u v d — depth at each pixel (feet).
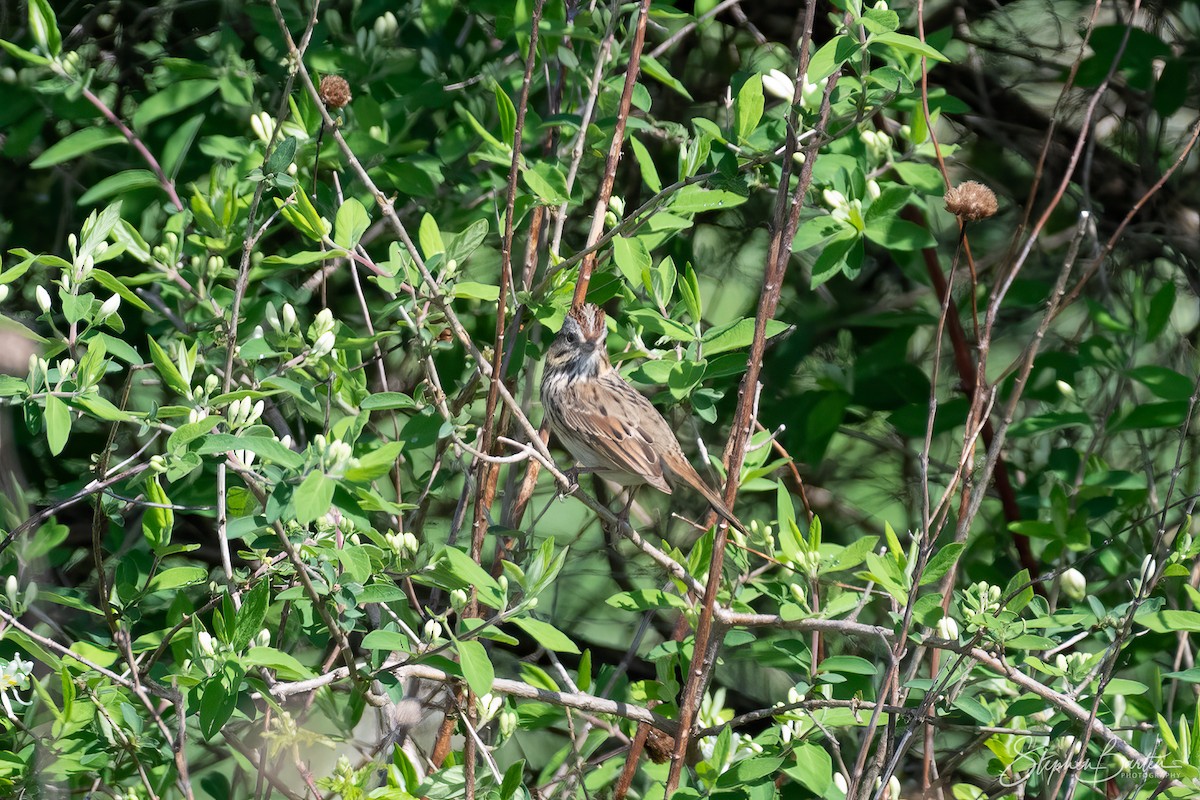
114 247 30.96
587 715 34.55
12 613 28.76
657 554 30.91
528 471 35.42
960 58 52.13
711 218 52.37
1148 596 30.63
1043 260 51.01
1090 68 44.06
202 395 28.02
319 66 37.78
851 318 45.83
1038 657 33.58
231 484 36.29
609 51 35.88
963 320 47.91
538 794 32.27
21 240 44.70
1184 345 49.62
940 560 28.89
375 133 37.01
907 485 50.72
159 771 31.04
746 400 28.27
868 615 46.34
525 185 34.58
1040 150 51.52
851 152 39.29
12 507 31.78
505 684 29.35
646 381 36.45
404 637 28.30
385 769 30.66
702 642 28.14
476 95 40.47
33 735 29.12
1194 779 28.35
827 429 44.01
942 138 52.90
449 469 42.60
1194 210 51.62
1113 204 51.44
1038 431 41.24
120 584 30.58
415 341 34.42
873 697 33.73
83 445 42.70
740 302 51.70
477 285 32.91
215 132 40.70
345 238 31.63
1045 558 38.81
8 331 28.99
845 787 31.63
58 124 43.42
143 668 30.37
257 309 35.96
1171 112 45.19
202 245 34.32
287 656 27.37
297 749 29.37
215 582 31.99
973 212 28.45
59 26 45.19
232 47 38.83
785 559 32.53
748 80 32.65
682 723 28.17
